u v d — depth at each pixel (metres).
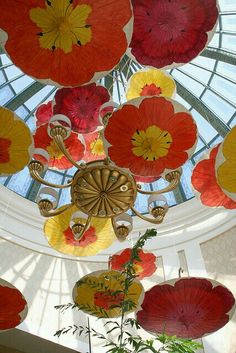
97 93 5.81
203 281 4.75
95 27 3.87
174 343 4.45
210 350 7.84
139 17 4.18
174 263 9.74
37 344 8.16
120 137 4.72
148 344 4.45
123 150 4.84
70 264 9.77
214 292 4.81
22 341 8.09
